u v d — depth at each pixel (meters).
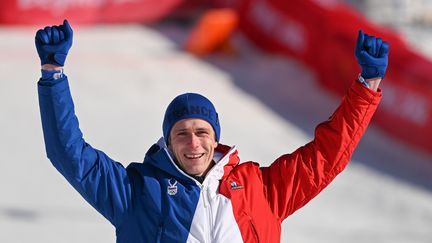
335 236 20.28
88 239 17.91
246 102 31.02
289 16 35.44
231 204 7.51
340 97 32.19
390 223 21.98
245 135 27.59
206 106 7.56
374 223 21.72
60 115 7.16
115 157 24.00
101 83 30.62
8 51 33.31
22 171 21.64
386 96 29.91
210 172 7.56
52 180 21.25
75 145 7.26
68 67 31.97
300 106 31.58
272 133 28.34
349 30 32.28
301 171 7.84
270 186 7.85
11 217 18.61
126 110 28.20
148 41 38.00
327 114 31.20
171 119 7.51
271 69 34.75
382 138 29.52
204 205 7.45
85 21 39.53
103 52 35.09
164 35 39.44
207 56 36.00
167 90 31.11
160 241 7.35
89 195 7.40
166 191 7.47
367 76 7.68
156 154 7.58
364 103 7.69
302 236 19.91
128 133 26.05
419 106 28.48
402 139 29.12
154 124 27.33
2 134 24.28
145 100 29.61
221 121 28.58
